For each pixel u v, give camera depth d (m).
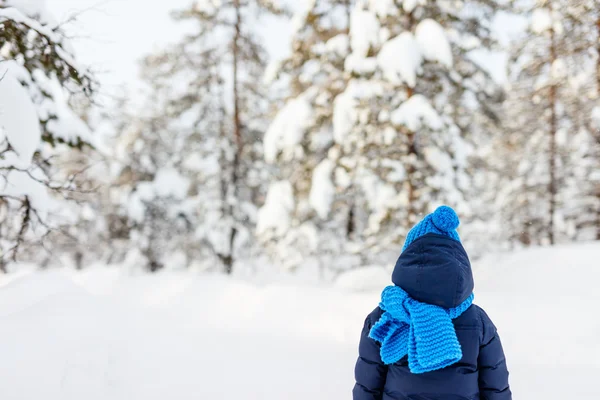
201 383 3.87
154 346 4.31
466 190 10.09
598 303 6.65
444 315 1.63
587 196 17.84
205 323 6.14
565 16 13.52
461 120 10.61
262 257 15.55
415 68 8.99
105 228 20.42
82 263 26.56
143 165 17.86
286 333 5.80
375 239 10.46
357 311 6.77
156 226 17.77
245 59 15.29
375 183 10.10
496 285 9.52
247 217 16.50
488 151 21.52
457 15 9.87
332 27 11.34
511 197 19.61
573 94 15.28
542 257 10.25
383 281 8.96
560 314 6.32
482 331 1.70
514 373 4.51
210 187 16.17
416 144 10.27
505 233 18.84
